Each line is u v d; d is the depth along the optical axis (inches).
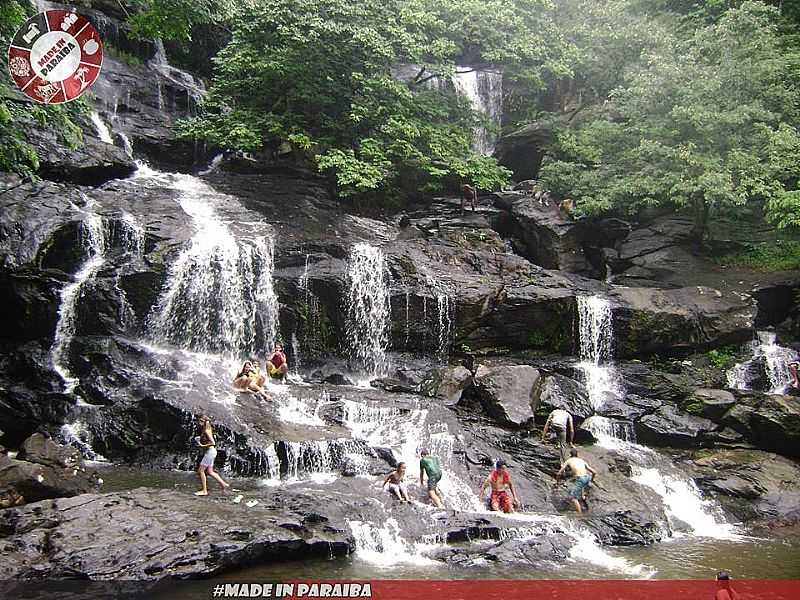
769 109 941.2
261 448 553.6
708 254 983.6
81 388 632.4
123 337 692.7
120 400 614.2
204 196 910.4
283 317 772.6
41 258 685.3
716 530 536.1
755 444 687.7
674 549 483.5
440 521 470.6
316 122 1039.6
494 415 668.7
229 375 669.9
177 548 385.1
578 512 533.6
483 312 805.2
